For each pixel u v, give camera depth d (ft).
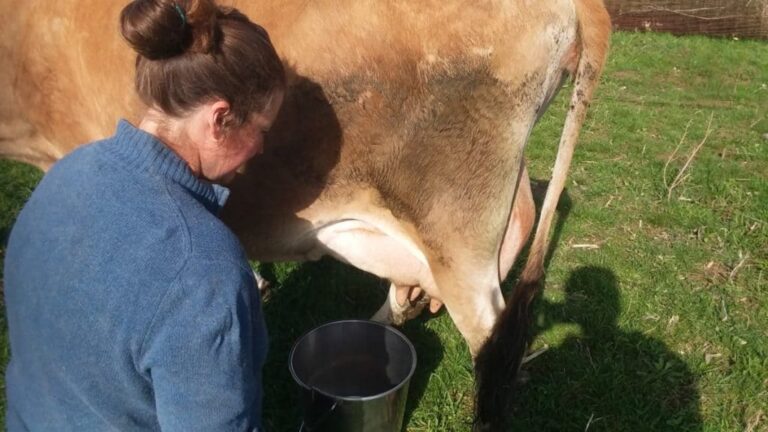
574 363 10.91
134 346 4.09
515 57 7.14
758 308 12.23
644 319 11.94
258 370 4.64
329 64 7.23
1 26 9.15
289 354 10.15
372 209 8.04
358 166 7.69
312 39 7.25
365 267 8.60
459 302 8.37
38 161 10.48
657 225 14.69
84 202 4.30
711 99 23.09
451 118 7.30
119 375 4.25
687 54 28.66
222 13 4.45
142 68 4.39
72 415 4.52
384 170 7.66
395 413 9.02
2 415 9.52
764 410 10.18
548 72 7.43
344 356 10.04
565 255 13.58
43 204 4.49
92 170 4.37
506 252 9.31
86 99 8.93
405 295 10.11
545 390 10.36
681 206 15.29
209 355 4.09
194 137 4.47
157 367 4.09
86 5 8.48
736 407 10.24
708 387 10.57
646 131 19.74
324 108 7.39
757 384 10.61
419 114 7.29
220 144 4.57
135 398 4.38
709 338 11.53
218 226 4.37
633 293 12.56
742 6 31.17
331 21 7.20
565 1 7.25
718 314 12.07
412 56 7.10
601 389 10.46
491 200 7.81
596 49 7.63
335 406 8.68
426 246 8.04
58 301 4.25
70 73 8.89
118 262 4.11
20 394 4.78
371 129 7.45
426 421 9.98
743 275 13.06
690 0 31.63
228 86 4.32
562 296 12.42
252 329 4.38
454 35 7.02
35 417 4.69
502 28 7.03
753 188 16.14
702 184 16.28
